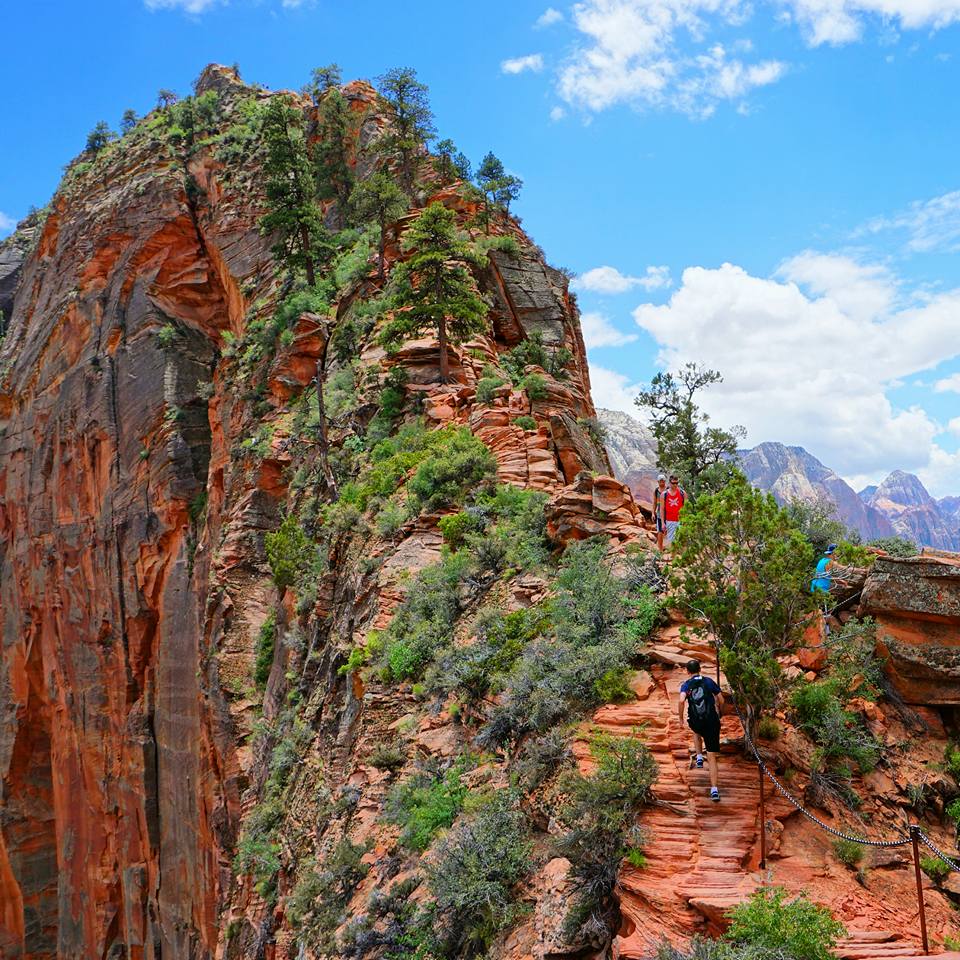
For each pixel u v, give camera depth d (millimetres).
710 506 14273
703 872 11281
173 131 80750
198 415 66250
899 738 14016
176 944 51750
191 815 53344
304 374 52625
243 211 70625
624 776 12469
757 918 10031
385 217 56000
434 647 22609
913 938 10641
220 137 77625
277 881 26016
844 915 10727
